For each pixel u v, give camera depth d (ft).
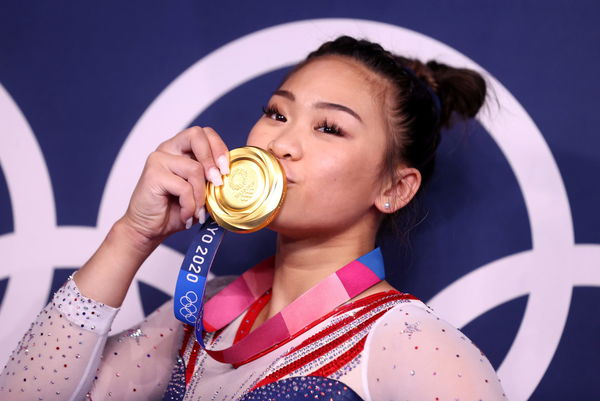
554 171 11.19
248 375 7.45
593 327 11.12
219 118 11.68
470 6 11.27
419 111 8.59
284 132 7.59
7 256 11.62
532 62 11.21
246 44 11.64
